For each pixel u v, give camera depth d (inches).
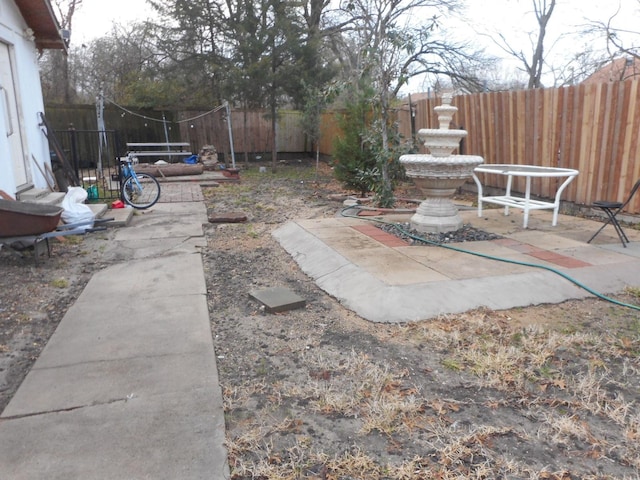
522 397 118.9
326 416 111.9
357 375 129.6
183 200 409.7
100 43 930.1
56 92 886.4
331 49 705.0
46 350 143.0
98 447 99.0
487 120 373.7
